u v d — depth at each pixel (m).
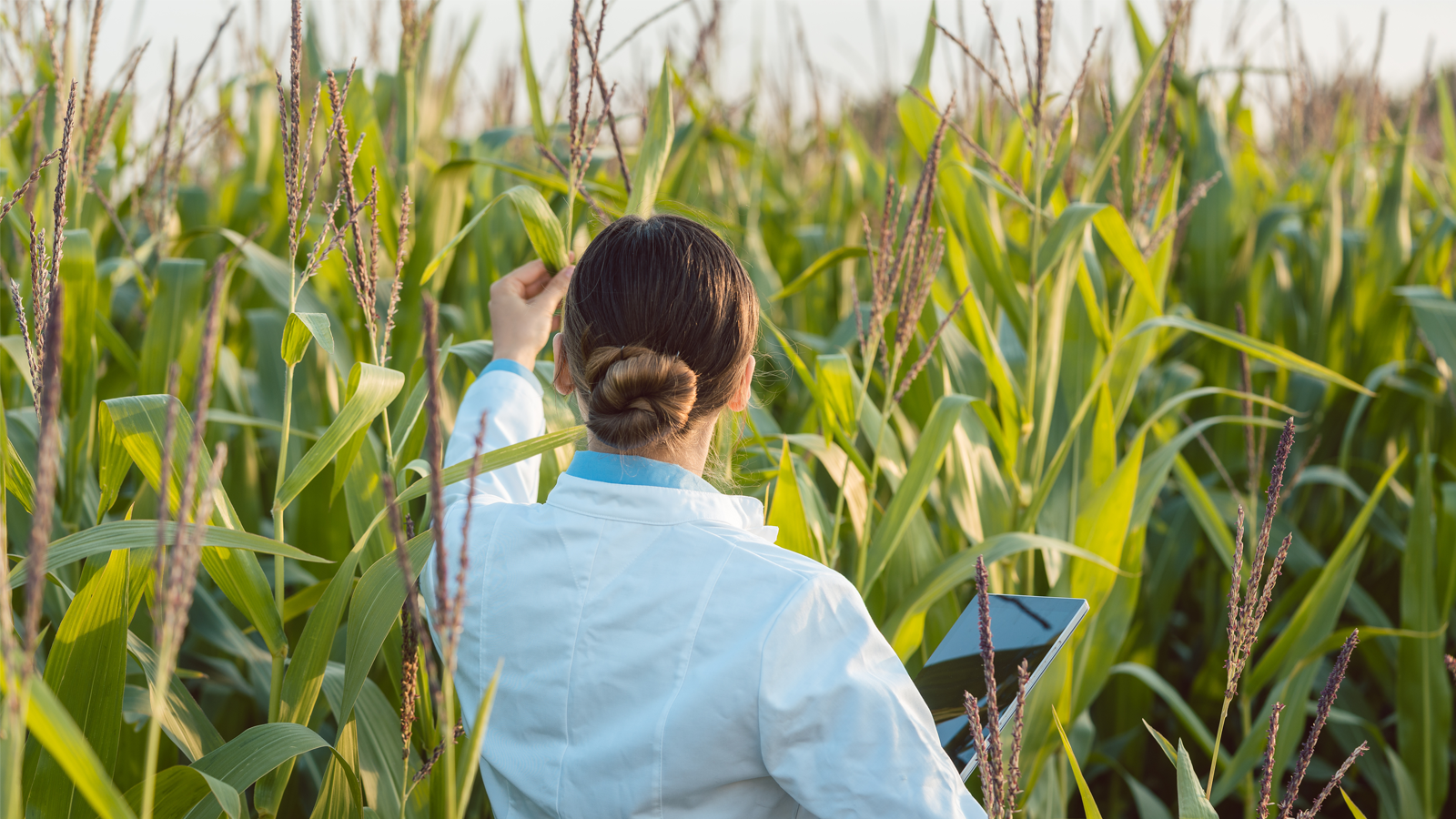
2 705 0.81
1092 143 3.75
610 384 0.99
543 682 1.02
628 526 1.02
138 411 1.28
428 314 0.72
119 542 1.12
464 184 2.34
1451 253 3.24
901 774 0.89
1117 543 1.97
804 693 0.91
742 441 1.78
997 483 2.21
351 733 1.41
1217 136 3.20
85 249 1.91
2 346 1.92
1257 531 2.45
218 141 3.99
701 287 1.03
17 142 2.95
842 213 4.05
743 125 4.41
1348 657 1.04
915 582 2.10
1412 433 3.20
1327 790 1.06
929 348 1.72
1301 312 3.48
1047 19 1.92
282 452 1.35
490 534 1.10
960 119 2.76
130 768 1.58
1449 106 3.76
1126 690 2.69
